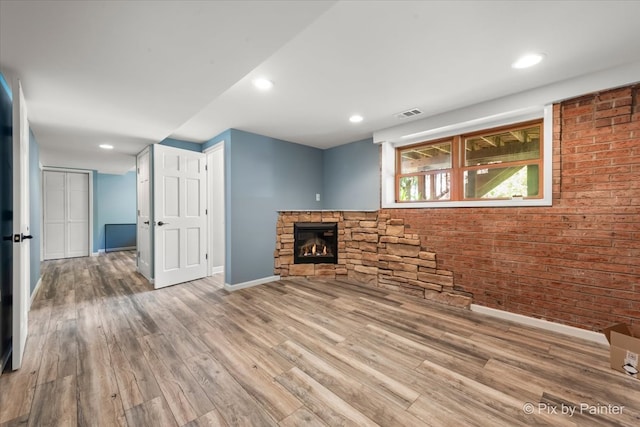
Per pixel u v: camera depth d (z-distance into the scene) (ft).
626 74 6.93
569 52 6.41
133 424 4.61
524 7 4.94
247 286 12.75
